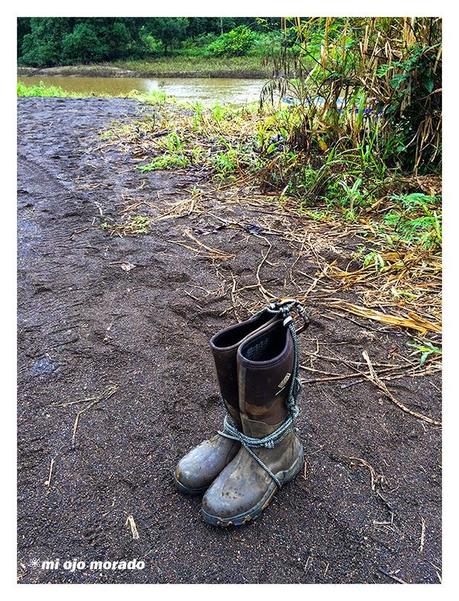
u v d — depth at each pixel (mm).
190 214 3314
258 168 3902
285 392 1428
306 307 2338
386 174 3547
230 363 1399
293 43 3836
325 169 3391
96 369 1997
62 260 2805
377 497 1477
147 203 3508
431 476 1537
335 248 2820
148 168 4137
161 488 1518
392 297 2371
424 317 2219
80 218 3316
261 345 1447
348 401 1810
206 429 1715
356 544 1354
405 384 1880
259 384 1339
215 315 2314
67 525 1425
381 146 3744
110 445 1663
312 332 2176
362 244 2840
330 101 3879
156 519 1432
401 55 3549
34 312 2352
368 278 2535
